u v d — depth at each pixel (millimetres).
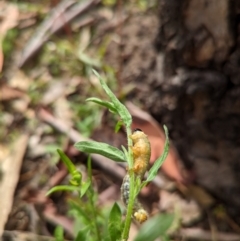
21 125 438
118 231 220
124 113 198
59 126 422
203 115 369
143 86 418
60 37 496
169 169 386
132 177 192
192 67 358
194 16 336
